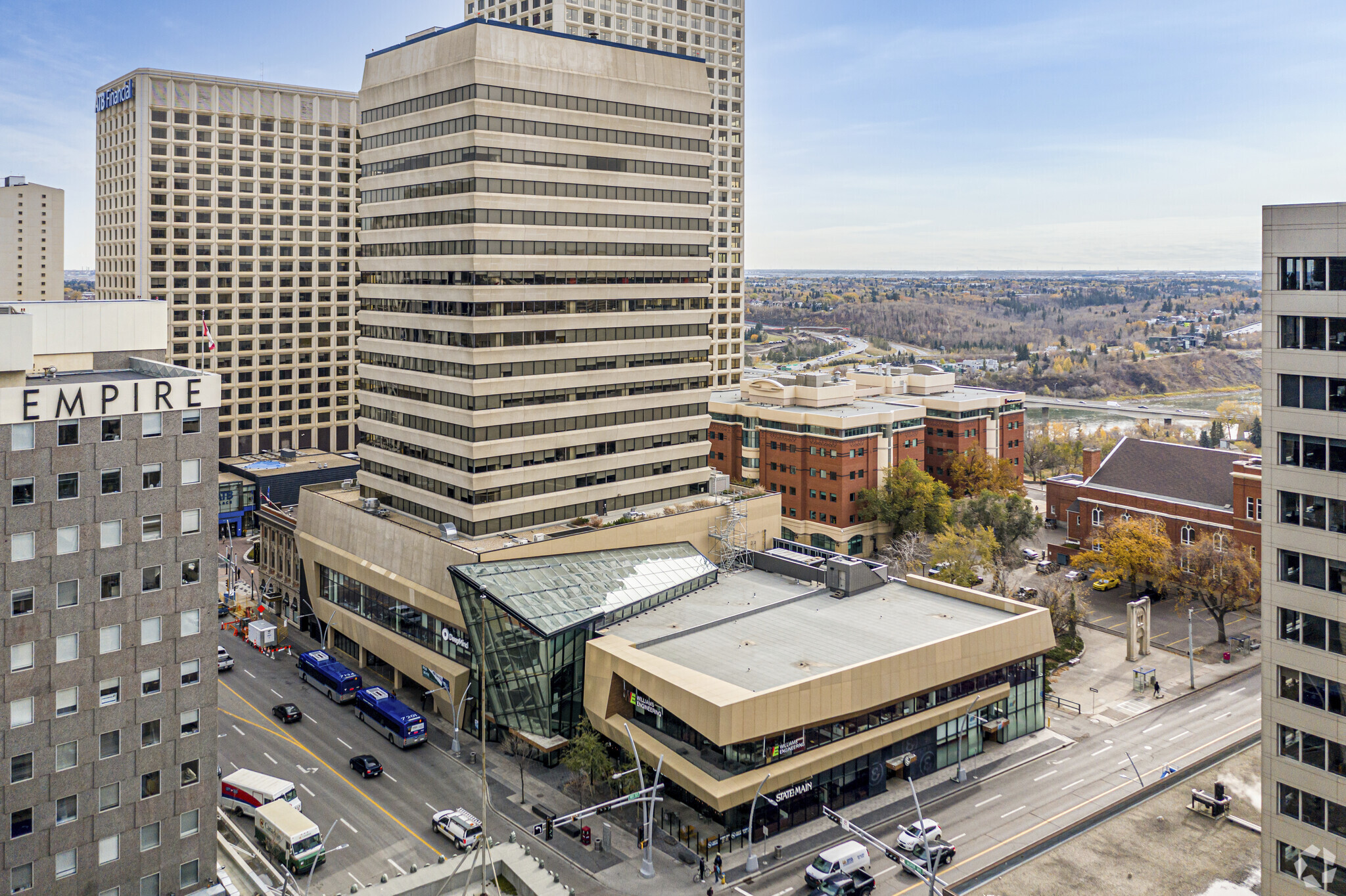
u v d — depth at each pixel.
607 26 185.50
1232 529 135.50
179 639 63.03
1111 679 110.56
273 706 103.25
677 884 71.69
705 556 114.75
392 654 107.00
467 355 102.25
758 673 82.50
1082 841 77.75
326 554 119.38
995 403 177.38
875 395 182.75
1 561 56.31
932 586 105.94
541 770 89.56
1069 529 158.38
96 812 60.53
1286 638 57.78
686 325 122.12
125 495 60.34
